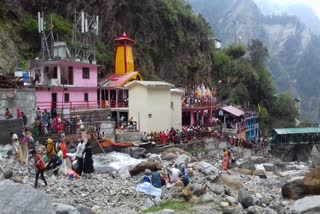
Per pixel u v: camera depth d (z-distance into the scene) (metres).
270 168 31.72
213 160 37.78
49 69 41.81
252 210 14.76
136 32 66.38
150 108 42.62
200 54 81.75
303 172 27.25
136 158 30.98
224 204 15.66
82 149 20.86
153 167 22.52
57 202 14.70
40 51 50.38
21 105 30.62
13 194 10.48
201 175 22.67
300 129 70.12
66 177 19.83
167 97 45.09
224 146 46.25
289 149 67.69
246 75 94.25
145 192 17.73
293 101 107.44
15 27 49.94
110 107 45.47
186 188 17.77
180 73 74.62
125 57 56.38
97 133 33.81
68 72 42.44
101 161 28.20
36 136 28.64
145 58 66.94
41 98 38.19
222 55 94.44
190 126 48.53
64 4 57.16
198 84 78.06
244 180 22.94
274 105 98.94
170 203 16.55
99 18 60.66
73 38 50.81
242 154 48.31
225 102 83.38
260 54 106.38
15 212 10.03
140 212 15.05
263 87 98.19
